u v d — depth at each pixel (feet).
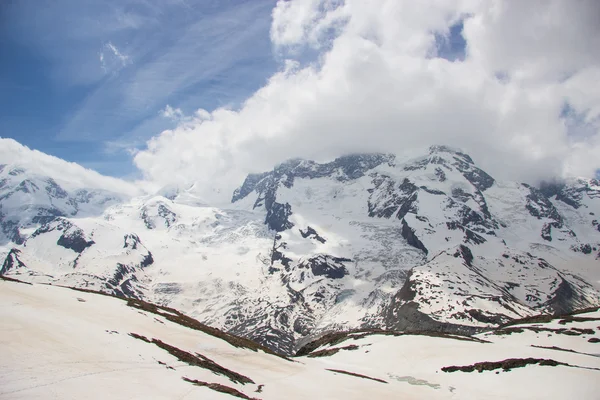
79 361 142.31
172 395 133.39
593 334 397.39
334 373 272.72
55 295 237.66
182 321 288.30
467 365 285.84
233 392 155.53
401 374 297.33
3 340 140.15
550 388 223.51
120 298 305.32
